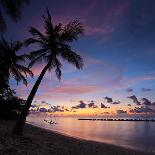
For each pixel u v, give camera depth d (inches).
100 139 1647.4
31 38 976.3
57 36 957.2
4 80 1521.9
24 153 552.1
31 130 1174.3
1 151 525.0
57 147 734.5
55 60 989.8
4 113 1566.2
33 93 881.5
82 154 712.4
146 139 1910.7
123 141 1658.5
